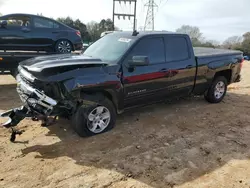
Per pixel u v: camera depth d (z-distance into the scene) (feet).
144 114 19.76
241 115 20.56
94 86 14.64
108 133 16.10
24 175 11.61
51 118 15.83
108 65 15.49
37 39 29.91
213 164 13.16
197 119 19.25
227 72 23.56
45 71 13.48
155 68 17.66
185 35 19.90
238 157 13.97
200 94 22.31
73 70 14.20
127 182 11.40
